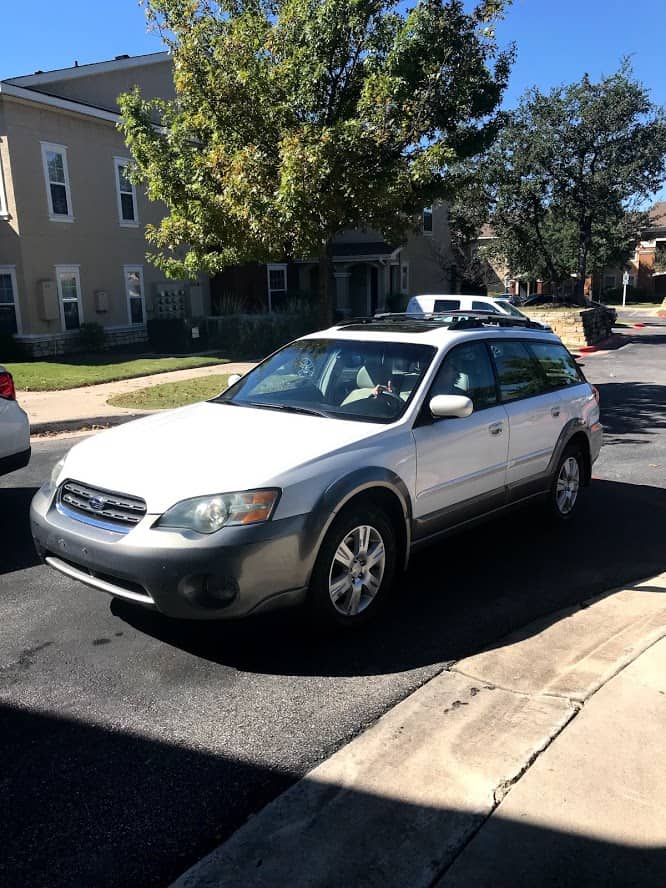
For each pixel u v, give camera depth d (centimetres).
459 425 480
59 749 309
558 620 437
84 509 394
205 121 1073
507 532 607
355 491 394
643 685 351
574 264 3803
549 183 2664
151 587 356
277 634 417
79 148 2052
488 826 261
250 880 240
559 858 246
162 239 1200
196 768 297
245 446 406
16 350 1892
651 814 264
